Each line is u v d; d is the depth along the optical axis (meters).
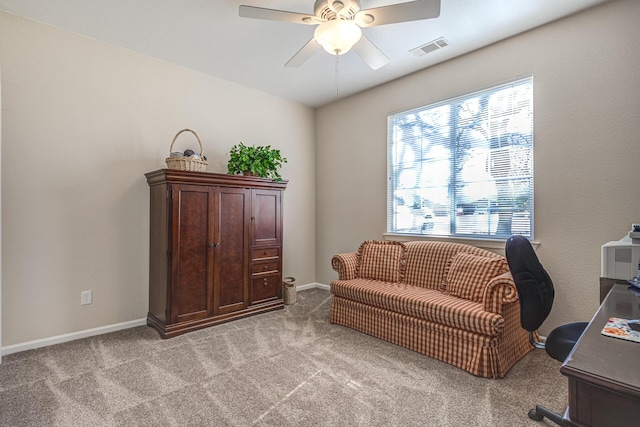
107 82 2.85
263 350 2.47
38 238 2.52
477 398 1.84
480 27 2.60
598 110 2.34
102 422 1.62
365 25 2.00
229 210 3.13
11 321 2.40
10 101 2.40
